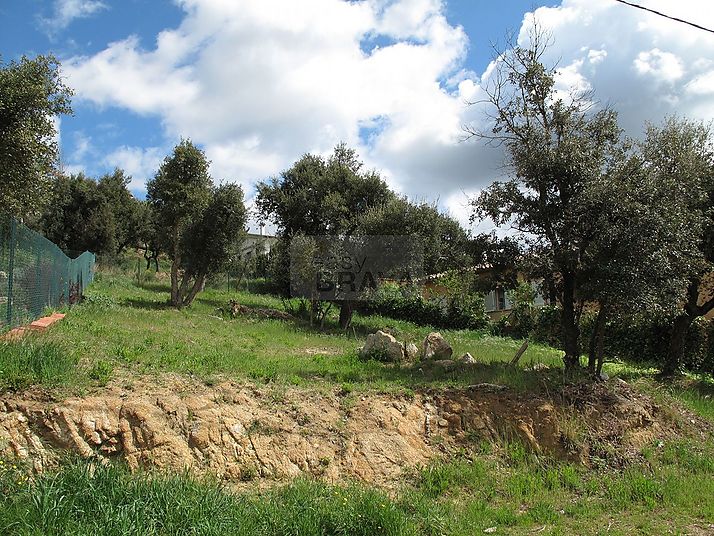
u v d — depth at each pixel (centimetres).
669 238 1055
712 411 1183
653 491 810
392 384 990
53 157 1317
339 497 626
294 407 834
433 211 2156
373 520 580
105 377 754
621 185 1063
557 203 1159
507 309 2759
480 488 773
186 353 997
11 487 546
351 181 2572
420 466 800
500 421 933
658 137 1209
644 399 1100
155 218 2255
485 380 1054
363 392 932
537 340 2295
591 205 1083
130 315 1559
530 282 1221
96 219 3350
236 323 1825
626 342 2027
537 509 721
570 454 905
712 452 999
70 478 546
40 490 516
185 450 698
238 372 914
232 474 702
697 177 1194
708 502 785
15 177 1207
